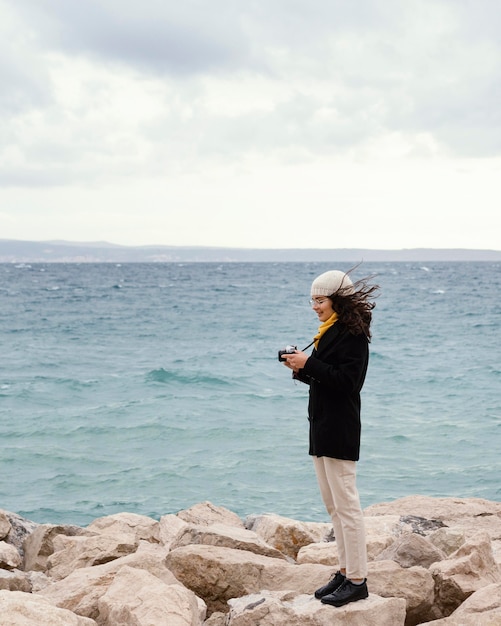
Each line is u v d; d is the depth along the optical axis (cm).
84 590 536
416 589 511
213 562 552
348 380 435
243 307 6894
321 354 448
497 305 7050
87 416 2014
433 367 2958
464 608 479
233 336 4438
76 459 1560
